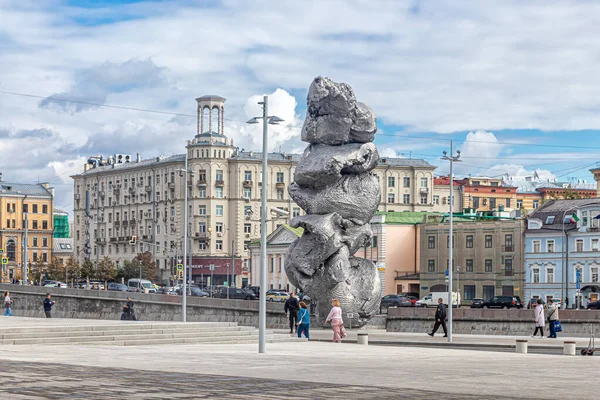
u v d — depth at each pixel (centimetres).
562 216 12212
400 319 6762
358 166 6231
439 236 13225
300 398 2033
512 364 3259
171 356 3331
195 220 17350
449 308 5466
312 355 3566
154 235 18088
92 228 19512
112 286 12912
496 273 12656
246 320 7606
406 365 3097
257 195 17638
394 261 13588
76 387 2145
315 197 6241
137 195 18525
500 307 10519
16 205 19250
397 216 13888
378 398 2061
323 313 6388
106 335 4309
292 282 6388
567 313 6341
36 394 1986
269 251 15500
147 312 8544
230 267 17250
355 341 5297
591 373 2878
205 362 3055
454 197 18912
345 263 6256
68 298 9156
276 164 17762
